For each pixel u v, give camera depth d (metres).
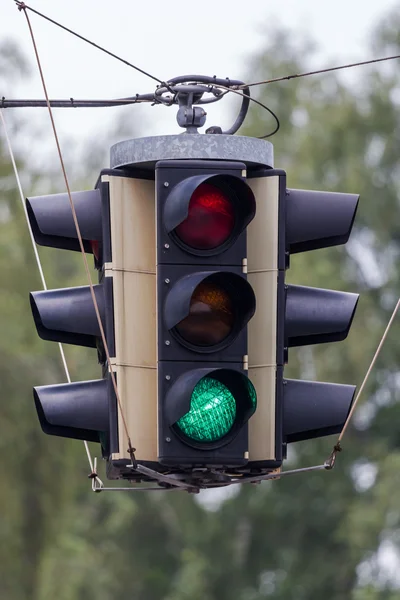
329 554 86.50
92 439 21.02
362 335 77.38
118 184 20.70
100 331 20.42
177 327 19.70
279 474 20.39
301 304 20.81
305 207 20.88
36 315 20.73
